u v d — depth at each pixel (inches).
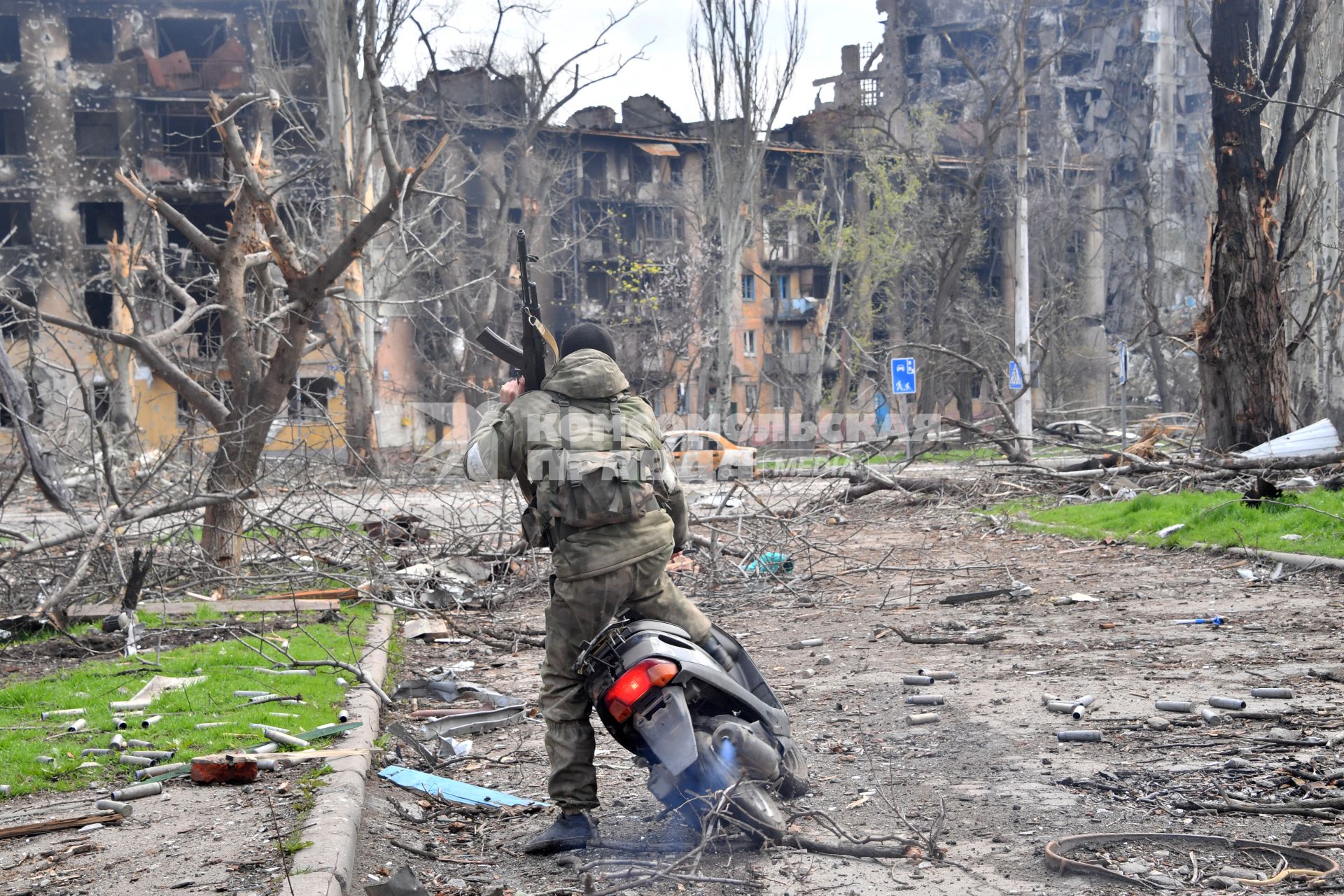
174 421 1505.9
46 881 142.3
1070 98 2768.2
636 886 137.3
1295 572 388.8
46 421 605.6
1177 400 1929.1
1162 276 1935.3
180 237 1790.1
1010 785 175.3
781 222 2306.8
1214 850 143.4
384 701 261.0
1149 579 406.9
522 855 155.9
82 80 1793.8
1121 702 225.1
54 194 1777.8
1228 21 598.9
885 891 134.6
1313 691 225.1
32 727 228.1
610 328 2032.5
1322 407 906.7
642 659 145.8
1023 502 700.7
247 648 303.9
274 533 501.7
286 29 1824.6
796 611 388.8
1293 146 611.5
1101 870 135.4
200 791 181.9
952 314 1883.6
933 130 2098.9
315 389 1512.1
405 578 435.5
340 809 161.9
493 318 1582.2
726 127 1558.8
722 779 146.9
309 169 460.4
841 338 2123.5
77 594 401.4
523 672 304.5
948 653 293.4
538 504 152.1
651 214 2235.5
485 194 1918.1
